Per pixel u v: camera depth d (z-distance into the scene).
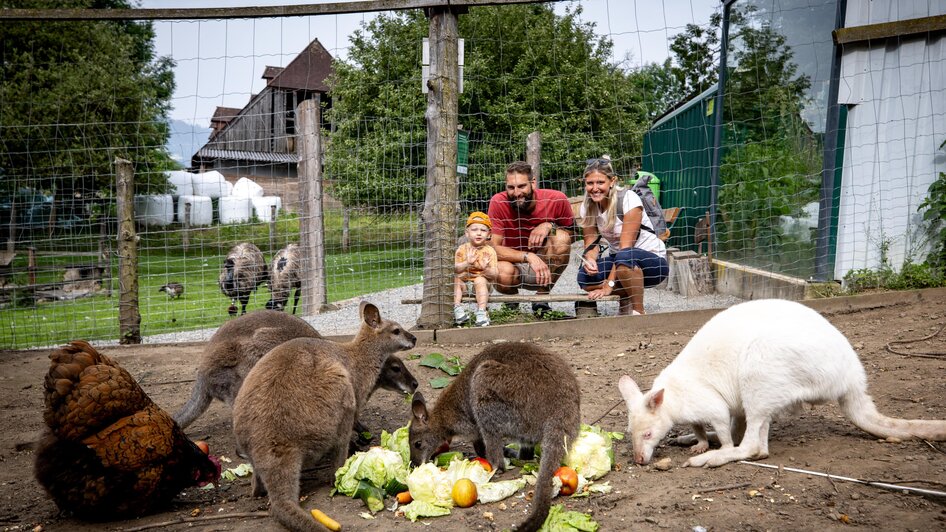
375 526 3.80
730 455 4.29
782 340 4.20
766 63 10.65
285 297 11.65
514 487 4.12
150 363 7.60
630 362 6.71
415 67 18.52
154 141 22.94
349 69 19.55
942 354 5.87
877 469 3.99
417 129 18.30
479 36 18.80
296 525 3.71
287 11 7.86
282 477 3.94
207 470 4.37
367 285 14.83
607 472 4.31
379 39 19.14
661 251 8.53
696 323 7.77
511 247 8.91
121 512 4.09
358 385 5.12
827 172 8.85
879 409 4.93
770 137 10.55
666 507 3.76
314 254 11.16
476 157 17.02
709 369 4.46
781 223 10.10
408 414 5.98
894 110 8.49
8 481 4.77
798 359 4.16
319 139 11.16
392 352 5.39
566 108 18.27
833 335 4.27
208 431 5.73
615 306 9.85
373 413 6.02
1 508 4.35
